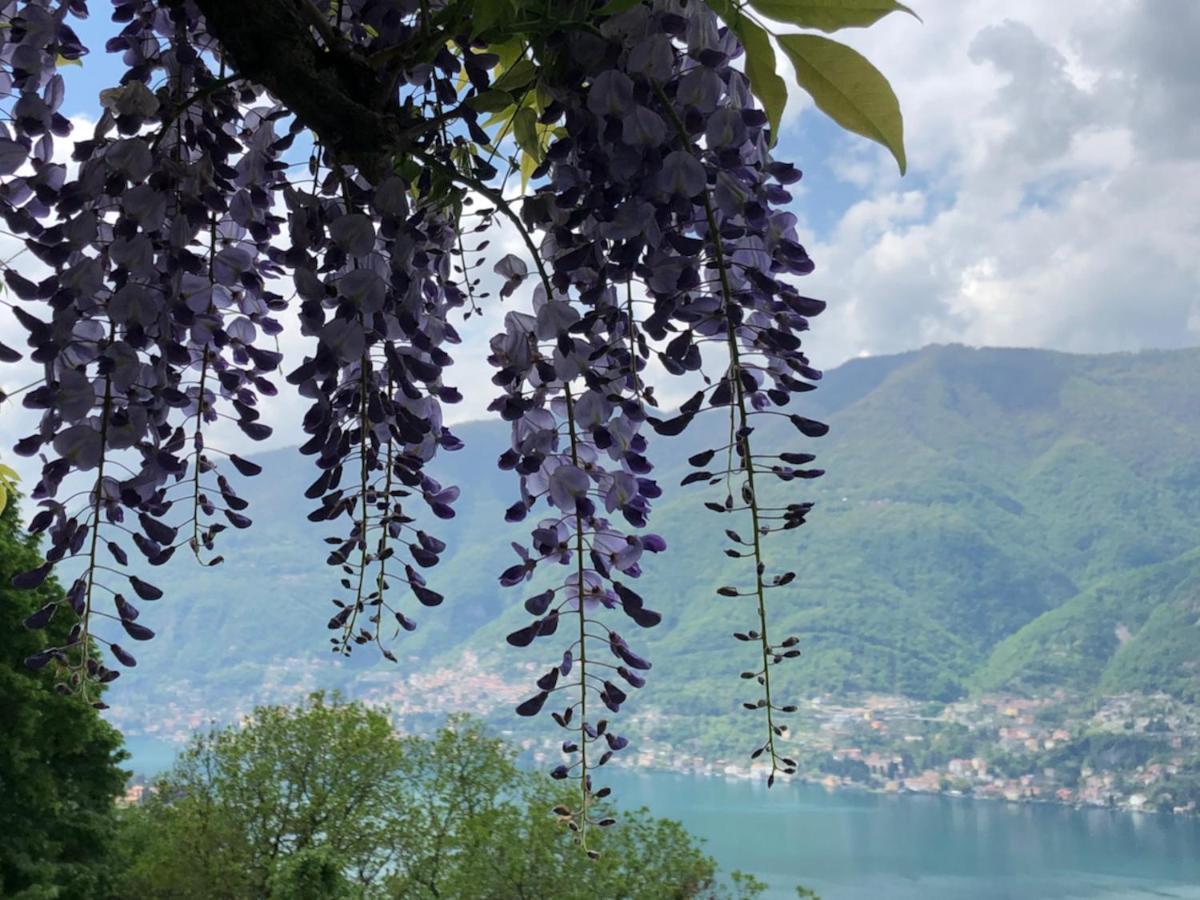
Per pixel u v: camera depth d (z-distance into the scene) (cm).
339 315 93
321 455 102
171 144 105
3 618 1515
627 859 1975
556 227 95
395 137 90
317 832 2222
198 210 102
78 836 1989
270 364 112
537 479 102
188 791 2289
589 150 91
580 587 96
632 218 89
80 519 94
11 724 1588
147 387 100
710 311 95
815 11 92
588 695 92
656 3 91
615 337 98
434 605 102
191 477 104
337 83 88
